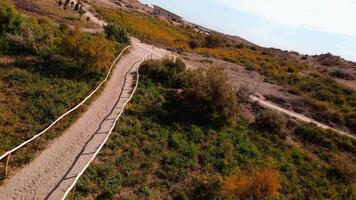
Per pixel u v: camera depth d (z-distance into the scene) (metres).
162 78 36.81
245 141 28.83
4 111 22.55
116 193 18.62
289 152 29.84
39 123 22.41
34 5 58.66
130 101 29.88
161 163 22.67
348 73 69.56
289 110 39.97
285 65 69.81
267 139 30.66
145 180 20.33
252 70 57.16
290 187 25.16
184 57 54.59
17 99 24.64
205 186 21.20
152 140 24.81
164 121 27.98
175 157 23.42
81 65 33.09
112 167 20.22
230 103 30.88
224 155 25.73
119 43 47.75
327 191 26.05
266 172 21.59
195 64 50.31
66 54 33.38
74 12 66.69
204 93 30.56
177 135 26.28
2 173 17.16
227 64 57.44
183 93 32.69
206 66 50.97
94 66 33.16
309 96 46.94
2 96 24.61
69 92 27.66
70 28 46.19
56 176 18.08
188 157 24.25
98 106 27.56
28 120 22.28
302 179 26.70
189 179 22.00
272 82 50.72
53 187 17.20
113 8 105.00
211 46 79.50
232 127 30.70
